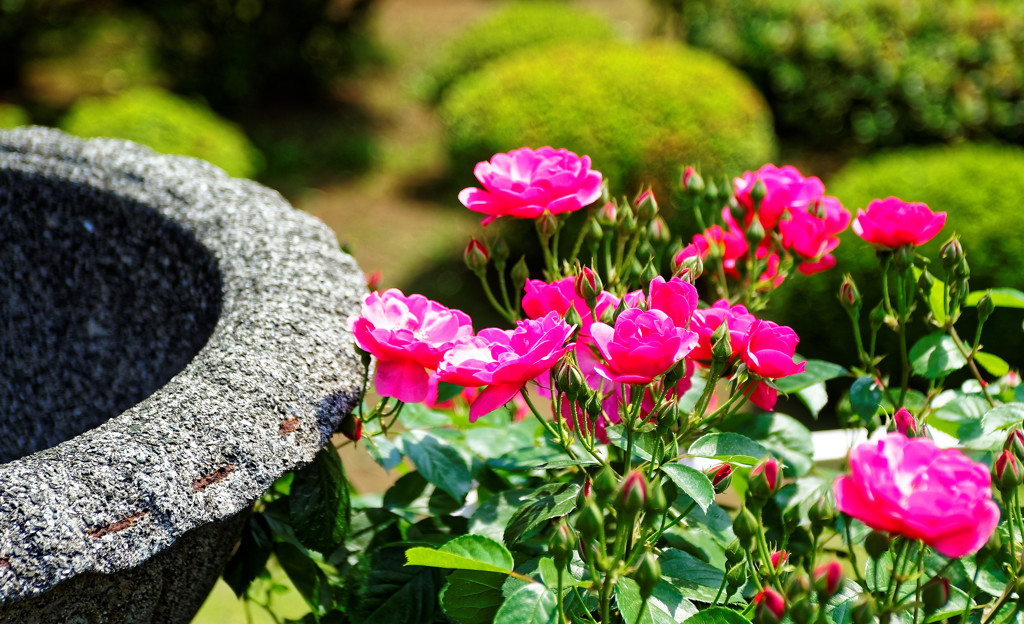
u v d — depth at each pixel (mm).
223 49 5559
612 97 3486
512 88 3646
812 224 1263
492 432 1280
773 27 4934
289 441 1134
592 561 1069
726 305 1198
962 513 992
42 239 1341
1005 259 2459
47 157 1349
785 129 5133
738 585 1112
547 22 5270
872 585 1152
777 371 1131
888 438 1039
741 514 1081
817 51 4754
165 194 1310
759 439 1274
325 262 1266
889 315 1272
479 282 3873
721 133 3449
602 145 3385
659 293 1139
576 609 1128
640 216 1278
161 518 1081
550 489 1178
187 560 1143
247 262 1250
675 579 1149
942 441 1371
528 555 1226
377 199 4707
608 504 1096
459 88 4398
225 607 1893
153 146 3666
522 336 1127
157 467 1091
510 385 1113
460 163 3684
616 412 1190
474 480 1302
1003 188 2557
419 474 1291
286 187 4809
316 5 5676
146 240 1306
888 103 4605
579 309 1201
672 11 5602
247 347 1172
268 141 5324
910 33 4680
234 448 1114
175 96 5602
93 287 1334
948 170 2650
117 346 1331
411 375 1138
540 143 3461
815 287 2662
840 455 1457
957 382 2498
